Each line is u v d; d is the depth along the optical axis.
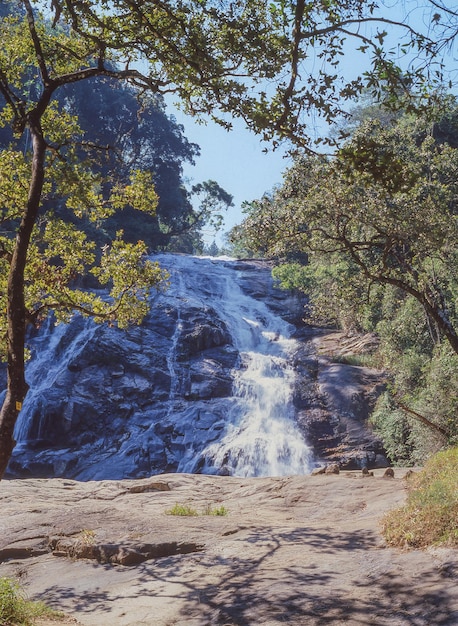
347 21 7.89
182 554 10.55
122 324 13.20
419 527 9.45
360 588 7.97
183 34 9.90
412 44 7.68
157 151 72.19
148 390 36.69
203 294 50.19
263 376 38.84
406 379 28.97
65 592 9.42
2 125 12.23
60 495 15.60
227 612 7.84
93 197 12.38
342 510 12.88
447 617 6.76
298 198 20.59
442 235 19.78
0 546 11.67
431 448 23.78
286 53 9.11
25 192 12.35
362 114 45.66
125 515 13.00
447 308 27.02
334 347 41.75
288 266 45.47
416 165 24.17
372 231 23.30
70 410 34.59
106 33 10.45
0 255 11.41
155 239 70.12
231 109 9.13
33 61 11.87
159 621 7.94
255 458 32.12
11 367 7.64
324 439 33.19
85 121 66.94
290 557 9.62
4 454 7.34
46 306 11.77
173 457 32.69
